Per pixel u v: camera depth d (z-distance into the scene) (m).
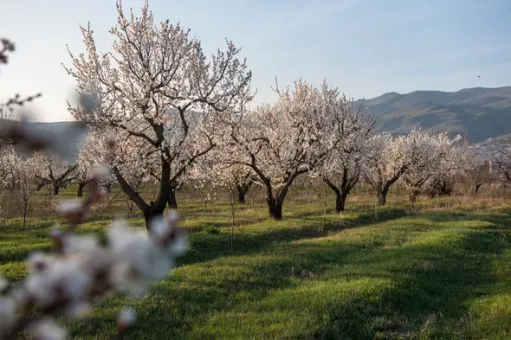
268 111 25.97
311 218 23.55
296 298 9.16
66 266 1.09
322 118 26.16
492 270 12.62
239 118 20.59
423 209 29.17
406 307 9.12
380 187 34.12
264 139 23.83
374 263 12.83
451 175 41.38
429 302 9.55
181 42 15.76
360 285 9.84
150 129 17.17
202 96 16.42
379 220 24.70
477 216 24.69
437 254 14.06
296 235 19.02
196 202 32.25
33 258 1.14
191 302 8.93
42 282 1.08
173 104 15.59
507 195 38.84
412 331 7.89
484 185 48.06
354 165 27.41
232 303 9.09
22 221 20.20
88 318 7.54
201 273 11.18
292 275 11.58
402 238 17.44
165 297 9.05
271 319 7.93
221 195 35.53
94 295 1.12
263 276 11.22
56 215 22.30
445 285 10.98
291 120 25.14
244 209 27.50
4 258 12.34
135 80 15.45
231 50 17.06
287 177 24.03
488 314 8.65
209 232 17.56
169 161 15.44
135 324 7.41
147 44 15.45
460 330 7.86
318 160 24.16
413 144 36.00
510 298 9.39
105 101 14.83
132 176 17.77
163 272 1.13
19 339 4.30
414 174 35.97
